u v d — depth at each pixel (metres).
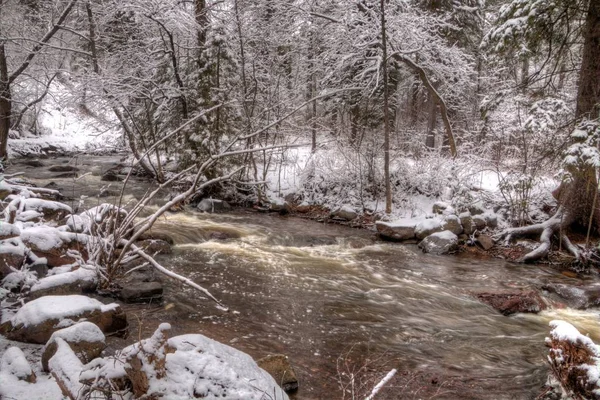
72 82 16.91
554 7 11.05
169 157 17.72
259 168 17.31
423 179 14.72
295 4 16.72
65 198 12.70
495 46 12.20
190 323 5.98
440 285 8.88
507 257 10.95
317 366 5.21
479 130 16.94
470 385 4.99
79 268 6.51
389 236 12.16
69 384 3.39
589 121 10.34
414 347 6.03
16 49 17.12
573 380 4.11
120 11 16.50
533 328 7.11
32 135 25.75
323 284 8.38
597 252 10.37
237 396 2.95
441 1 19.64
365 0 14.81
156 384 2.87
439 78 17.30
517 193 12.47
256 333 5.95
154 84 15.70
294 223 13.55
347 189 15.23
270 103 16.11
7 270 5.92
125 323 5.36
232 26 16.36
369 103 16.94
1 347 4.46
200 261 9.05
